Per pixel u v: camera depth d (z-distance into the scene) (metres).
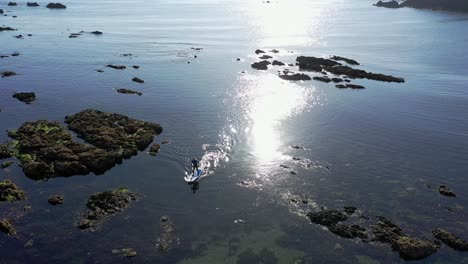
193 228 35.19
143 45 120.44
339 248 33.03
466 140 54.88
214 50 116.00
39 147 47.59
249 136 54.50
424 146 52.84
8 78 79.56
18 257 31.14
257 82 81.38
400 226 36.03
